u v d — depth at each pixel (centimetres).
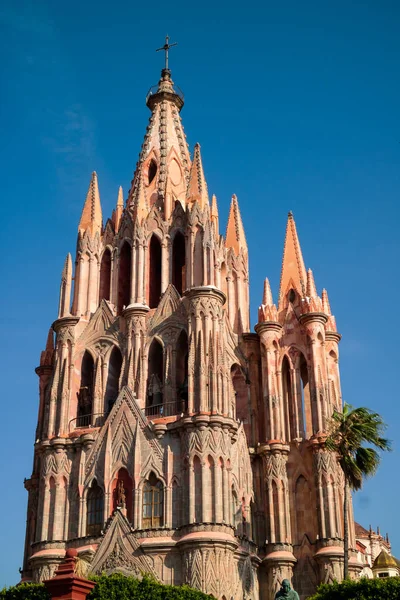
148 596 4831
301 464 6981
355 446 6112
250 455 7075
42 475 6862
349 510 6819
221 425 6406
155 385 7106
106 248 8069
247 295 8281
